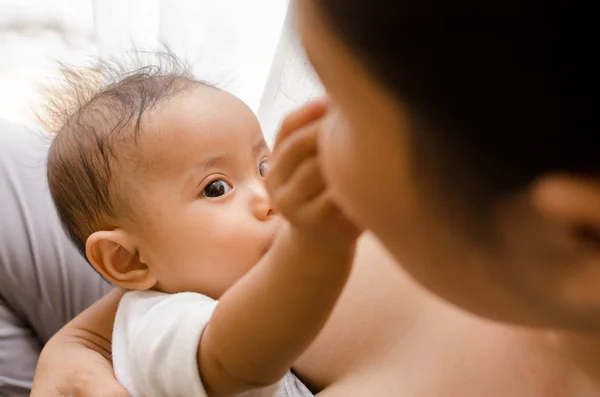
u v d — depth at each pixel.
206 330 0.60
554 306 0.33
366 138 0.32
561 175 0.28
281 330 0.54
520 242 0.31
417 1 0.28
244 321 0.55
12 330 0.99
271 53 1.09
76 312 0.97
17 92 1.51
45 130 1.05
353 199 0.35
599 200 0.28
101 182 0.76
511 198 0.29
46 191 0.99
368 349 0.73
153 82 0.80
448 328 0.65
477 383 0.61
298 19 0.33
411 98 0.29
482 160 0.29
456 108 0.28
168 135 0.74
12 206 0.97
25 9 1.61
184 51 1.14
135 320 0.71
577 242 0.30
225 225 0.74
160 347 0.63
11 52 1.61
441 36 0.28
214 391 0.62
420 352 0.67
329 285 0.52
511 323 0.36
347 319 0.76
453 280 0.34
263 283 0.54
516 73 0.27
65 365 0.76
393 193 0.33
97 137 0.77
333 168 0.36
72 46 1.53
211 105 0.76
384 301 0.74
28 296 0.97
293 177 0.47
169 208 0.74
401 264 0.37
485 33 0.27
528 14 0.26
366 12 0.29
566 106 0.27
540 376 0.56
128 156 0.75
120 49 1.19
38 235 0.97
